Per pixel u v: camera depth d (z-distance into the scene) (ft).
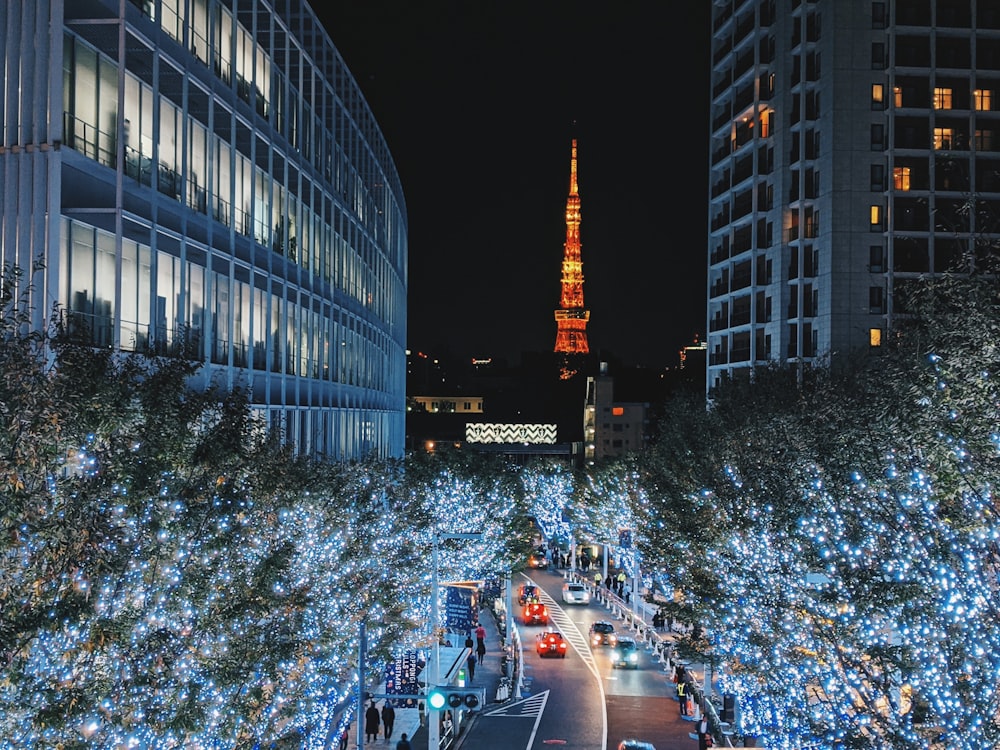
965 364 61.05
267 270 124.88
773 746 80.38
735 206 268.00
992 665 53.26
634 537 168.45
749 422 126.72
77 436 49.93
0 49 77.10
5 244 75.97
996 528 57.67
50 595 44.78
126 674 47.88
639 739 114.01
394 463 169.68
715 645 98.99
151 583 52.39
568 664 160.56
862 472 74.02
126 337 86.63
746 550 87.97
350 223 175.94
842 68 224.94
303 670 74.02
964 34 223.10
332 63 161.68
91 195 81.66
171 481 56.90
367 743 113.09
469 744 113.39
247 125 116.16
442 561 165.99
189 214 99.66
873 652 59.98
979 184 222.28
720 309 283.18
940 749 57.62
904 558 62.75
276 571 63.57
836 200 223.92
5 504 42.73
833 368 168.35
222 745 56.80
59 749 41.88
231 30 112.88
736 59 266.16
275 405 127.65
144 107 90.33
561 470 282.56
